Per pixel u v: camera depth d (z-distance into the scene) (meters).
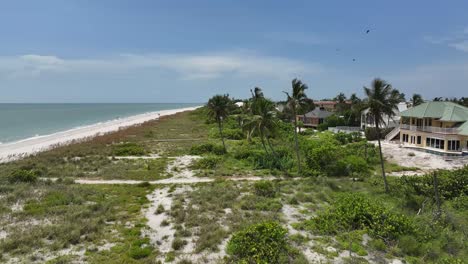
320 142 51.56
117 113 186.62
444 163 39.91
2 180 29.73
